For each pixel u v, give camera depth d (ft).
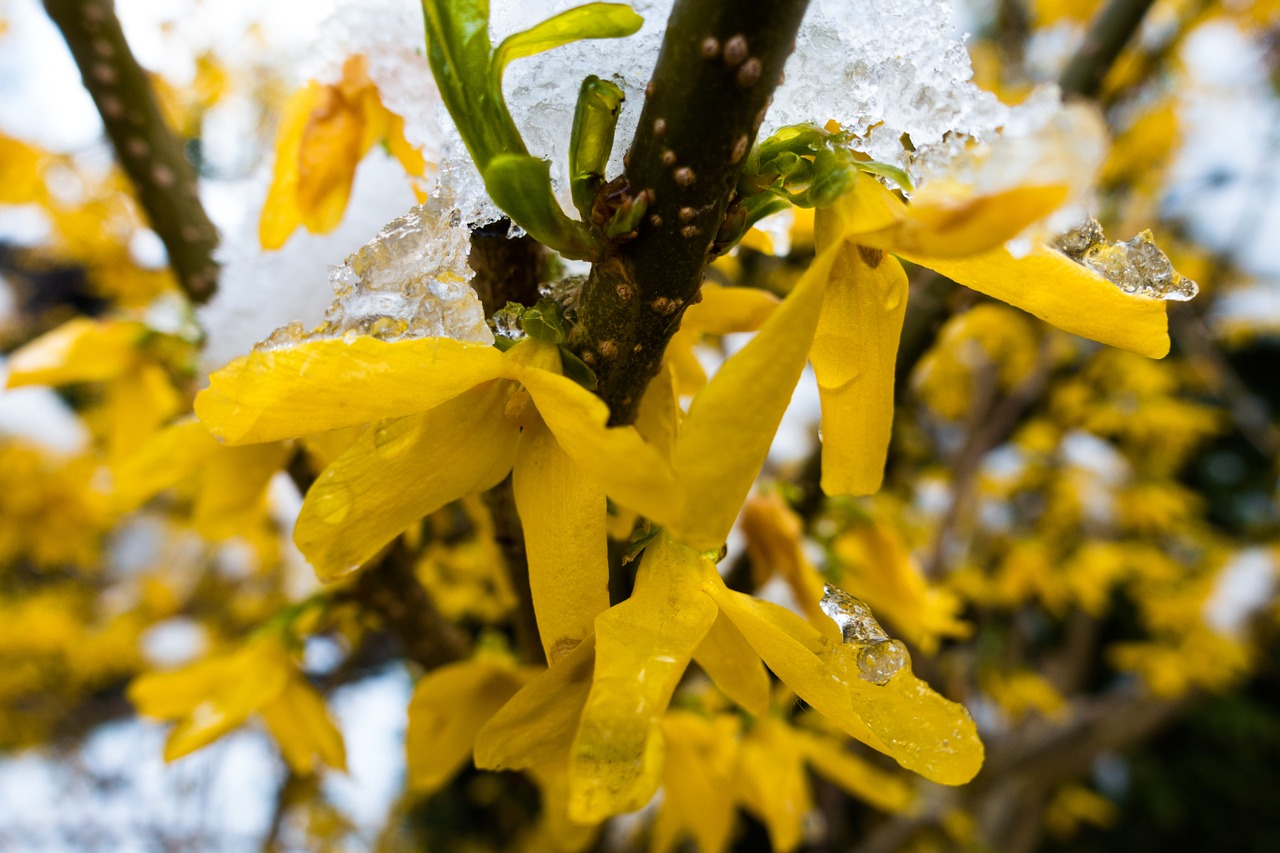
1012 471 2.02
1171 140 1.63
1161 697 2.13
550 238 0.26
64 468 1.61
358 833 2.06
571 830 0.58
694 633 0.27
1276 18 1.38
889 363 0.28
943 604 0.74
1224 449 3.48
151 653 1.91
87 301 2.16
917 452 1.61
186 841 1.73
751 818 2.18
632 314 0.27
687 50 0.24
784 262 0.81
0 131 0.82
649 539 0.29
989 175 0.20
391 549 0.56
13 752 2.05
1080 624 2.46
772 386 0.22
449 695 0.48
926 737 0.27
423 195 0.32
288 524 0.90
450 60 0.24
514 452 0.27
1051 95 0.24
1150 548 2.16
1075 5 1.32
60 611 2.00
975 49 1.62
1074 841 3.20
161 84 0.75
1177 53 1.38
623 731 0.23
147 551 2.06
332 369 0.23
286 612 0.57
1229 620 2.20
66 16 0.54
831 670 0.26
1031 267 0.27
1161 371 2.08
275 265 0.36
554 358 0.27
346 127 0.34
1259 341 3.46
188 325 0.63
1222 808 3.17
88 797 1.88
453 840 2.42
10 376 0.60
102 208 0.97
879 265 0.28
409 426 0.26
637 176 0.26
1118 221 1.79
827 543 0.68
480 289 0.33
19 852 1.75
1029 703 1.94
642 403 0.31
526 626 0.47
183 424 0.47
